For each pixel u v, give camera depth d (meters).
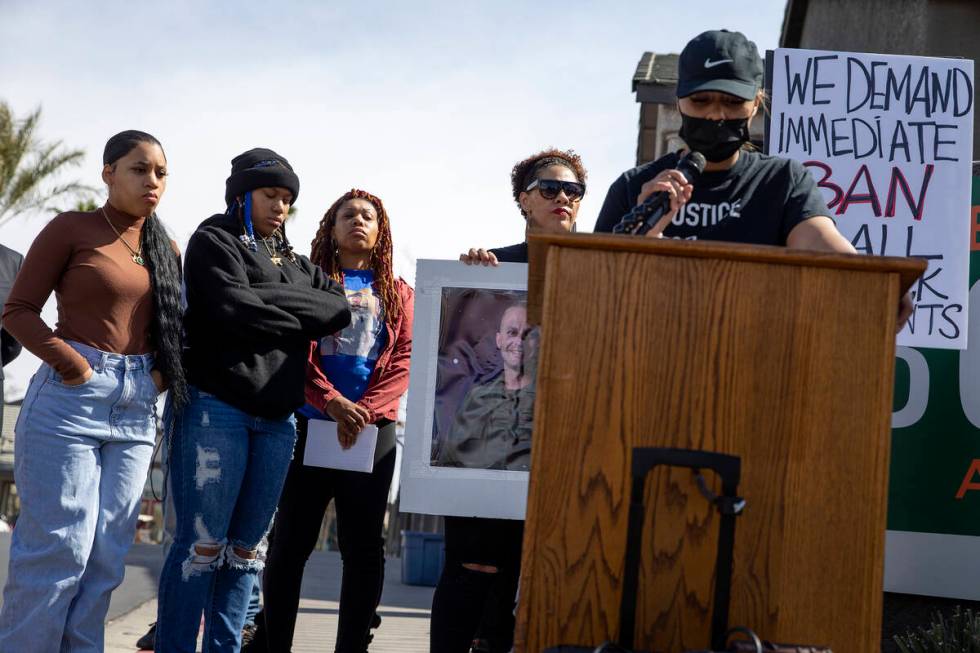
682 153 2.85
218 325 3.56
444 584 3.62
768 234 2.68
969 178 4.00
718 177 2.72
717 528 1.83
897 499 4.27
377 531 4.14
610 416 1.85
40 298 3.36
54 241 3.39
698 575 1.83
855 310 1.85
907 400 4.31
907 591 4.24
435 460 3.63
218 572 3.67
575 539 1.83
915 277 1.88
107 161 3.51
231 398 3.52
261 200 3.85
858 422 1.84
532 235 1.86
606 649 1.75
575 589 1.83
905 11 6.24
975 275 4.34
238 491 3.57
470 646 3.59
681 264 1.87
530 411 3.65
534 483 1.84
